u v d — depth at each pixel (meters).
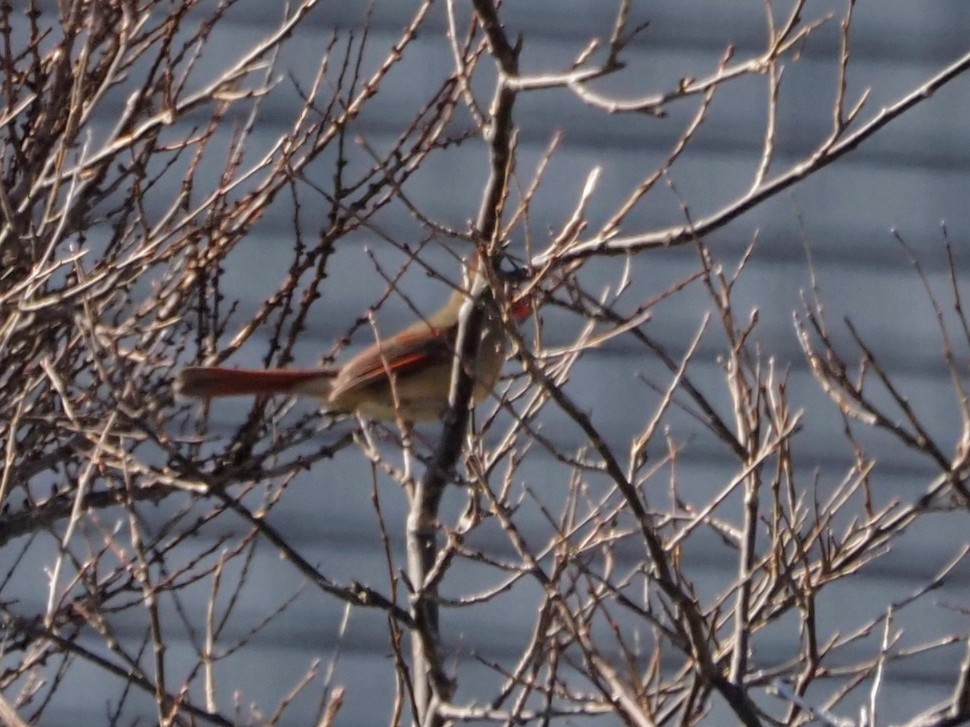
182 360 10.05
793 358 13.20
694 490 12.59
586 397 12.94
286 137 8.82
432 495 8.06
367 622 12.79
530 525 12.47
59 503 8.48
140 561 7.25
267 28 12.95
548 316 12.83
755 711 7.05
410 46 13.13
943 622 12.79
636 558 10.85
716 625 8.01
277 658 12.66
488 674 12.47
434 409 9.22
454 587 12.62
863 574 12.89
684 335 13.14
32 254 8.00
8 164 9.37
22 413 7.86
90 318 7.39
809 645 7.70
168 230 8.73
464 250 12.62
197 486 7.51
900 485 12.92
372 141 12.96
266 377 8.75
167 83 8.34
